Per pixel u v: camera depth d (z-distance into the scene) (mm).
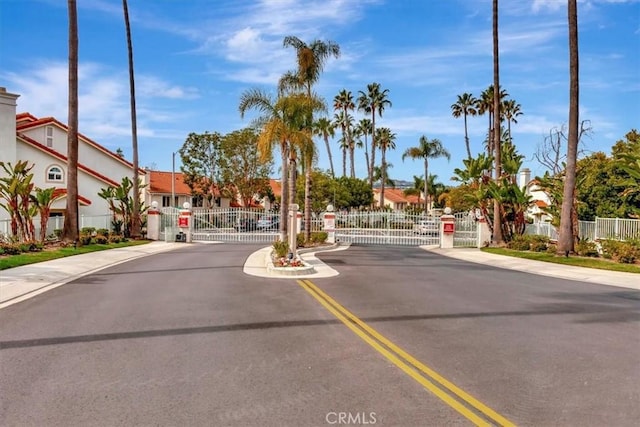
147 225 30656
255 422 4176
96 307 9164
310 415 4328
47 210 21953
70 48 21984
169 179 57125
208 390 4906
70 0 21812
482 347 6574
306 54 25078
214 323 7863
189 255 20688
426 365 5758
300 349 6387
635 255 18016
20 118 36000
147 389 4926
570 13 20047
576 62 20000
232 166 53781
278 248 18016
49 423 4152
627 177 26125
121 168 40875
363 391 4902
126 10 29391
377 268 16469
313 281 12953
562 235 20688
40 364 5719
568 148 20453
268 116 22188
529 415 4367
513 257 21984
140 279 13117
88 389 4922
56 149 36500
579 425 4176
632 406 4590
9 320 8047
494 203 28125
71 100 22047
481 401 4676
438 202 78875
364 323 7941
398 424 4156
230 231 33688
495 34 27969
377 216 32719
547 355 6234
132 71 29625
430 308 9320
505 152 28953
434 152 70312
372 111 67938
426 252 24859
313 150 22344
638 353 6379
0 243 19156
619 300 10719
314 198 57938
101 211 35625
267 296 10492
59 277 13312
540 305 9898
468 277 14531
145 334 7129
